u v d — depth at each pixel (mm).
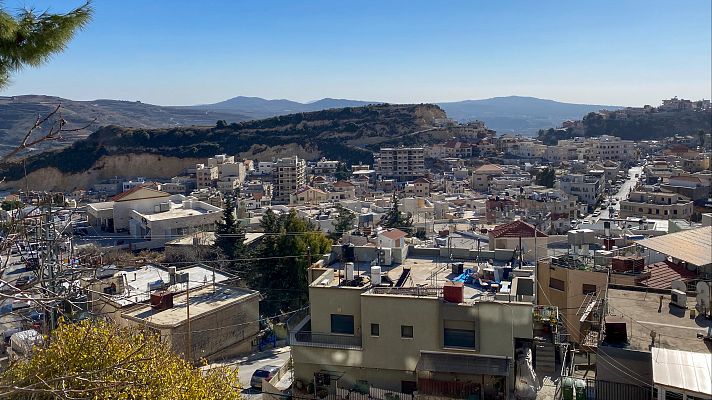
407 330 26453
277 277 62719
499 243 45500
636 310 25344
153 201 114438
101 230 112625
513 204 133500
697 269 34500
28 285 14766
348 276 30250
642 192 131250
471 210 143125
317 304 28094
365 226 105188
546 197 136000
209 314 43281
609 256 39062
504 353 25234
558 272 36406
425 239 84000
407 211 127688
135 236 107625
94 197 197000
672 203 123312
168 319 41219
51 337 23281
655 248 35719
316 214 122688
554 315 28500
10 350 36031
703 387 16641
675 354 18406
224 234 80500
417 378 25438
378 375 26906
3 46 12344
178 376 22641
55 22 12672
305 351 27859
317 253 63156
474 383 24844
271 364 42844
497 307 25219
